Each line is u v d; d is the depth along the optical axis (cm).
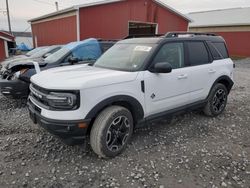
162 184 291
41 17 1969
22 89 570
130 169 321
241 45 2553
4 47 2009
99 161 340
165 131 446
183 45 445
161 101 400
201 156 358
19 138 409
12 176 303
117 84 338
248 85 971
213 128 467
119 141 355
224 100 542
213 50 510
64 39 1591
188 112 507
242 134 443
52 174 309
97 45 724
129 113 356
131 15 1562
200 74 464
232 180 302
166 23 1778
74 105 305
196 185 291
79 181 296
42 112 323
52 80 331
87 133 346
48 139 405
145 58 384
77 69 402
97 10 1394
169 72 372
